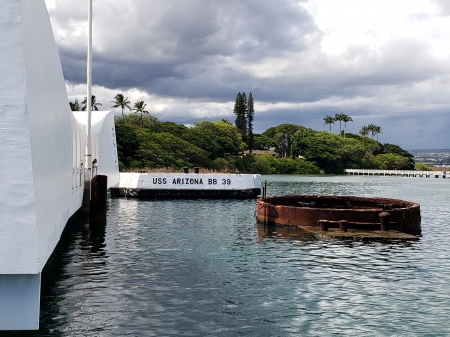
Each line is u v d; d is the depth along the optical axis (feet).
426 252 59.16
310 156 497.87
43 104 28.78
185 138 363.35
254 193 135.03
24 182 23.67
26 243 23.79
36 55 26.94
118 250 57.47
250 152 496.64
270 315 34.81
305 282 44.06
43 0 30.12
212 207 110.42
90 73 84.89
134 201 123.13
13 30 23.27
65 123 44.09
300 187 222.89
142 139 310.04
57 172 35.65
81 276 44.52
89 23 84.64
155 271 47.14
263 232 73.61
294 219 78.07
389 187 238.27
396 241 66.64
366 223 74.64
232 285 42.52
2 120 23.38
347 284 43.65
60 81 39.50
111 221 84.12
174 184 132.36
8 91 23.38
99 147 107.55
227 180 134.00
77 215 85.61
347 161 524.93
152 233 71.31
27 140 23.65
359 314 35.42
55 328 31.04
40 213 25.67
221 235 70.49
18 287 24.66
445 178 404.77
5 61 23.29
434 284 44.06
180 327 31.99
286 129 608.60
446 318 34.81
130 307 35.76
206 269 48.49
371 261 53.57
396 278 46.16
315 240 66.64
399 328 32.71
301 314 35.19
